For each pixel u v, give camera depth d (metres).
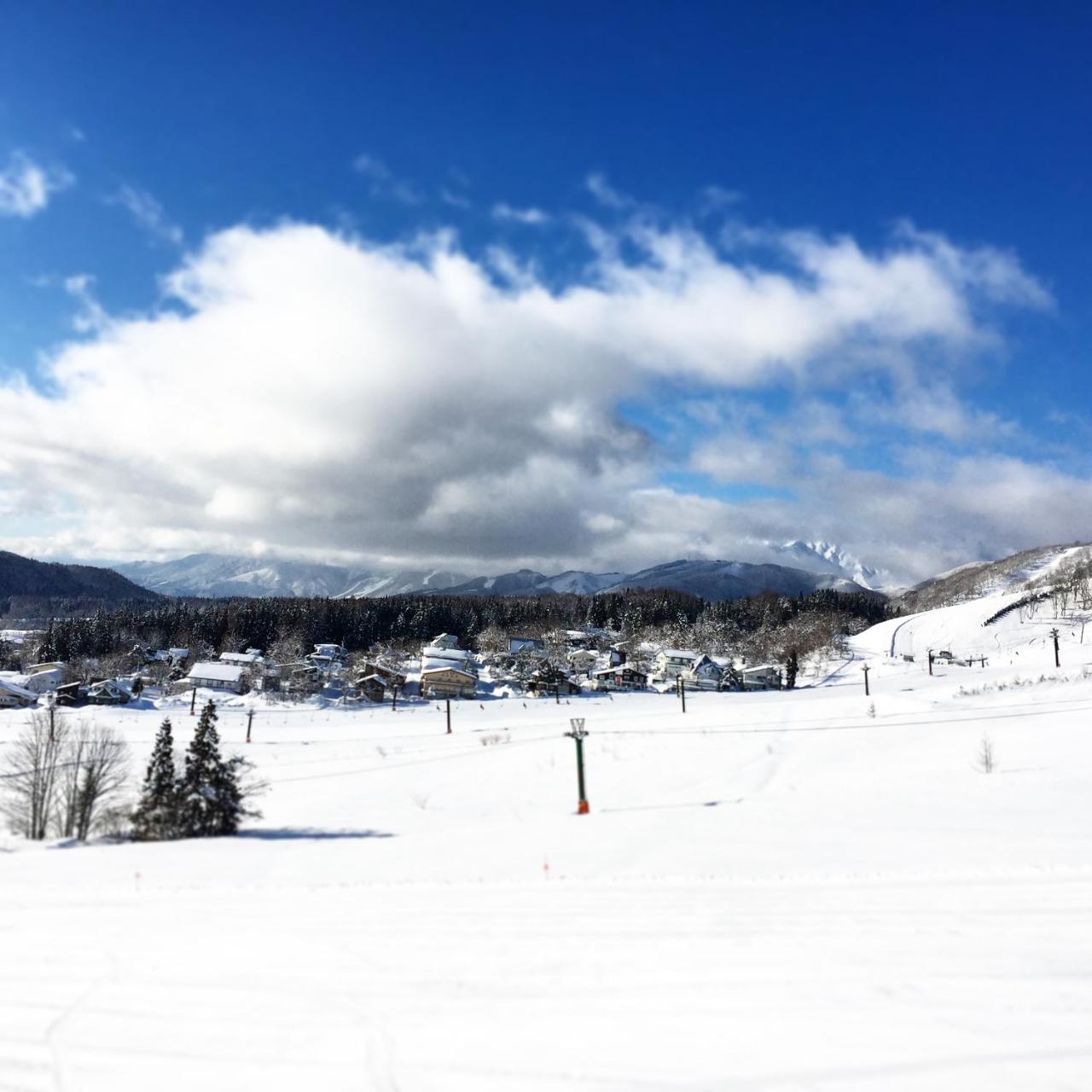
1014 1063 9.91
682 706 81.06
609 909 16.59
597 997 12.20
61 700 103.25
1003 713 58.22
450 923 16.05
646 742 57.91
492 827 30.09
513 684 131.75
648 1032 11.04
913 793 31.30
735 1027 11.08
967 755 42.72
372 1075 10.18
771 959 13.43
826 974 12.69
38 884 20.95
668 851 22.88
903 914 15.51
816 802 30.52
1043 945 13.57
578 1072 10.09
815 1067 9.98
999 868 18.69
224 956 14.54
